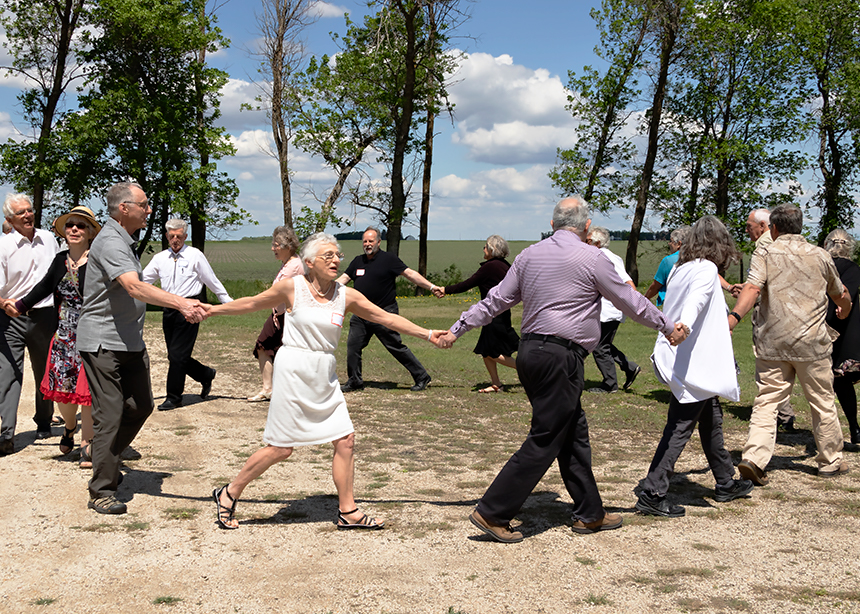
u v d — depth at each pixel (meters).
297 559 3.49
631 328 17.25
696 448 6.00
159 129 27.73
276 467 5.41
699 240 4.31
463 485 4.90
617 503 4.46
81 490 4.61
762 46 30.12
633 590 3.12
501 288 3.93
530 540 3.77
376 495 4.65
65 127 26.66
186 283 7.49
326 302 3.86
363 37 30.94
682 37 29.00
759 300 5.04
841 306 5.23
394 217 31.30
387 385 9.53
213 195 29.14
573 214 3.84
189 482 4.89
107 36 27.23
